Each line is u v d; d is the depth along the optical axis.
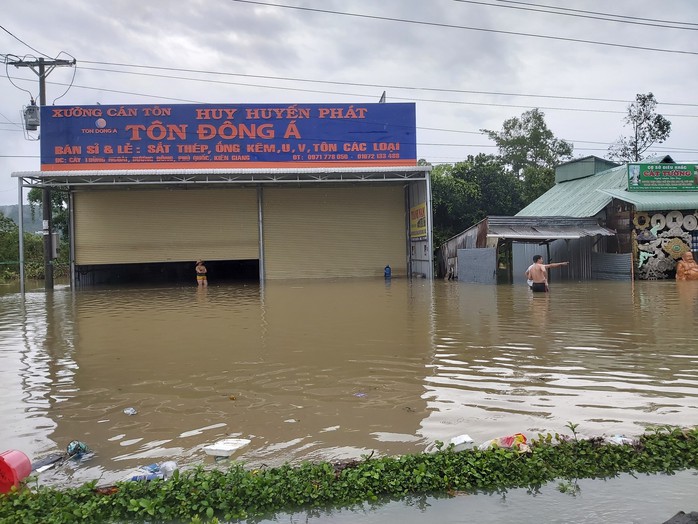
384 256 28.47
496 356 7.68
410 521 3.53
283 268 27.75
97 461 4.45
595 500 3.72
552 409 5.35
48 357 8.39
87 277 27.67
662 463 4.09
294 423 5.19
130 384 6.68
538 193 35.78
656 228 21.91
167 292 21.47
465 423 5.05
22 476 4.01
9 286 29.64
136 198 26.95
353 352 8.19
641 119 40.28
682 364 6.97
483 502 3.74
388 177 25.77
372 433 4.89
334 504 3.73
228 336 9.92
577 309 12.48
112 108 24.56
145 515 3.59
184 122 24.88
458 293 17.42
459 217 32.91
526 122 49.72
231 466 4.18
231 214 27.50
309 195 28.00
